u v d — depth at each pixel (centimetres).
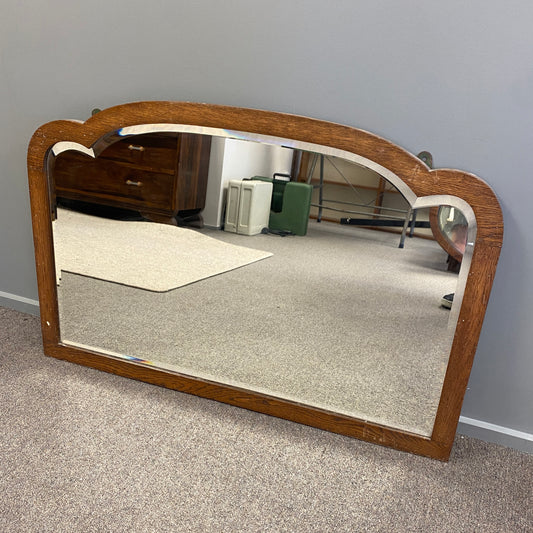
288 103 141
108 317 164
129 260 159
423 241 131
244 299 152
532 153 124
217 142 141
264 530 110
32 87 169
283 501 119
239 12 140
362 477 130
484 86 124
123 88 157
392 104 132
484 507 124
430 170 125
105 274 161
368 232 136
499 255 126
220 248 150
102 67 158
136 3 149
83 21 156
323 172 135
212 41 144
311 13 133
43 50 164
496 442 150
